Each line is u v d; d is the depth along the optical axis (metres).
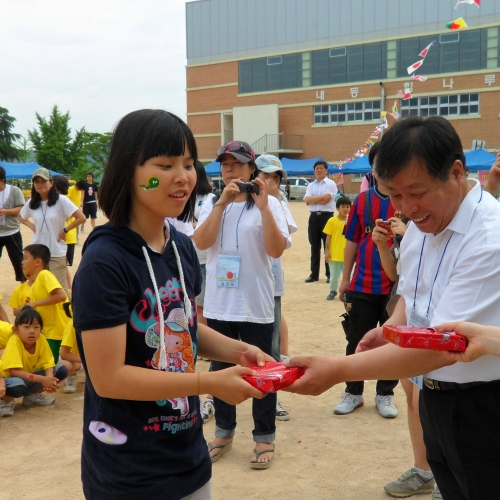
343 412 5.00
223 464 4.18
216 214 4.18
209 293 4.27
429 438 2.43
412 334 1.86
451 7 44.09
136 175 2.01
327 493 3.74
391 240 4.30
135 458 2.00
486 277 2.02
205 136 56.16
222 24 54.28
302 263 13.98
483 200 2.15
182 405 2.09
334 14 49.12
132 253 2.03
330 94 49.94
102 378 1.93
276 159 5.41
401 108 46.78
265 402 4.11
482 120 43.44
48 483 3.89
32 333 5.09
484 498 2.23
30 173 36.00
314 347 6.83
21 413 5.13
